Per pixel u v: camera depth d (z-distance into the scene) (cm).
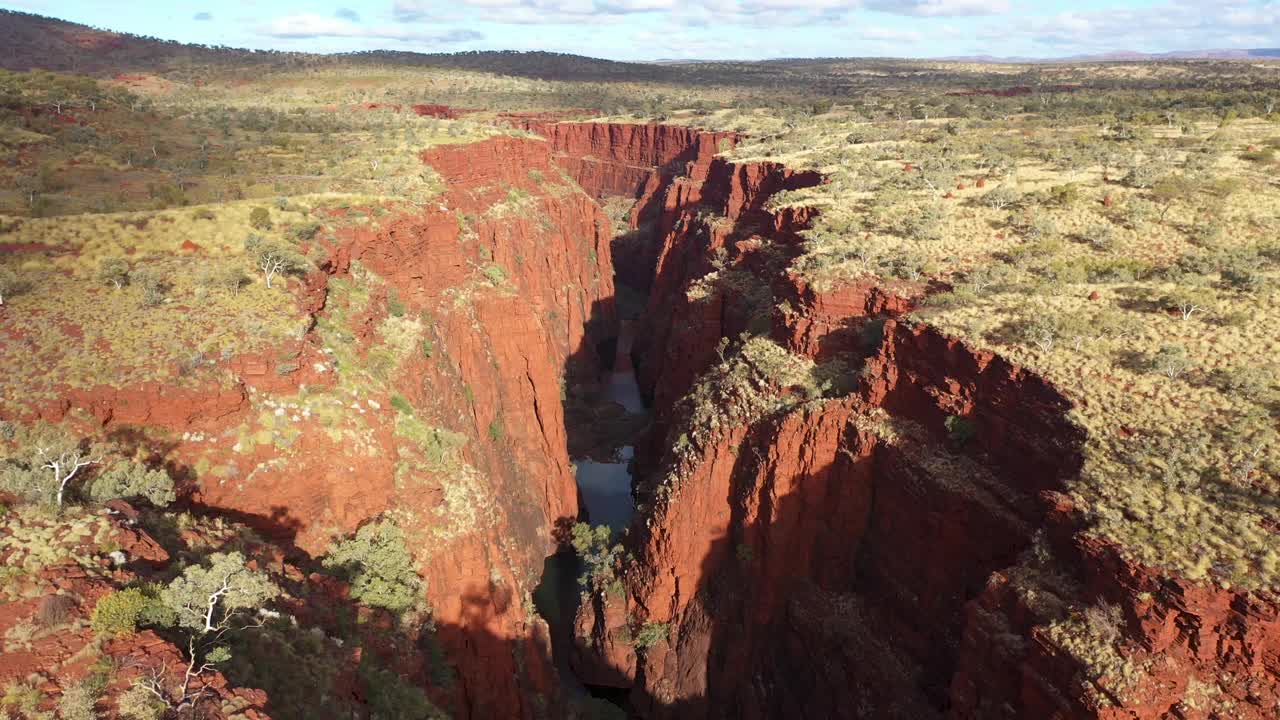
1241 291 4478
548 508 6475
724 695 4600
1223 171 7012
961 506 3562
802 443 4447
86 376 3089
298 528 3366
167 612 2038
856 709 3825
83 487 2638
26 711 1652
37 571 2038
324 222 5197
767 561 4503
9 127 6938
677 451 5328
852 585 4262
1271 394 3278
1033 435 3488
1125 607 2527
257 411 3409
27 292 3719
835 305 5209
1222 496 2747
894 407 4312
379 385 4191
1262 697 2231
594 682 5034
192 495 3069
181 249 4481
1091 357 3722
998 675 2811
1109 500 2836
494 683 3931
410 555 3641
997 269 5178
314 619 2792
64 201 5381
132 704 1722
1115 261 5216
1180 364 3541
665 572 4919
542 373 6969
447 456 4356
